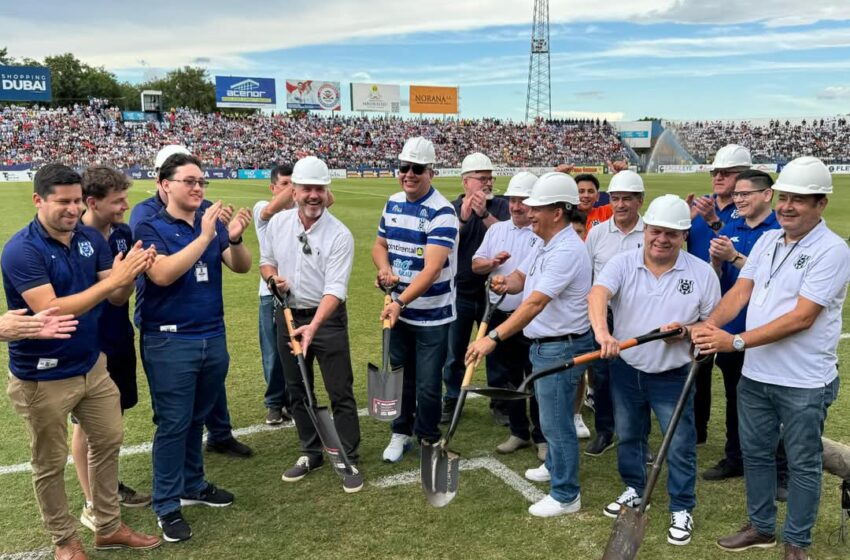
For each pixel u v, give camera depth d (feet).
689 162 212.84
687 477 11.63
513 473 14.33
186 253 11.26
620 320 12.06
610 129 221.25
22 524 12.19
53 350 10.06
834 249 9.95
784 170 10.23
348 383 14.40
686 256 11.73
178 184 11.78
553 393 12.32
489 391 11.44
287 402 17.15
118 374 12.90
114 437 11.13
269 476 14.30
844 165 163.53
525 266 14.74
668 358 11.52
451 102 219.41
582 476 14.34
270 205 17.22
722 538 11.48
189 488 12.83
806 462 10.50
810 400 10.29
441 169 167.63
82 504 13.17
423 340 14.96
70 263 10.37
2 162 137.59
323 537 11.80
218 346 12.36
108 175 12.25
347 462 13.05
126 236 13.26
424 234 14.74
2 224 54.90
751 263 11.28
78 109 167.94
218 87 187.83
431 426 15.30
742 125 216.74
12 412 17.42
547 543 11.55
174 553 11.41
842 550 11.32
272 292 13.83
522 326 11.89
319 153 180.75
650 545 11.55
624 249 15.58
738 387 11.27
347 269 13.97
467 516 12.50
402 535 11.83
